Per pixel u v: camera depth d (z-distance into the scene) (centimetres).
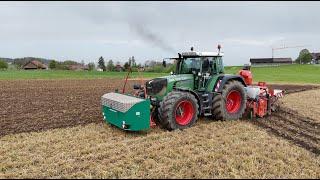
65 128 1120
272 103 1421
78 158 818
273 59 9381
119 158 819
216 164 775
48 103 1714
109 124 1157
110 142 945
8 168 764
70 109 1513
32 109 1516
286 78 4362
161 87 1106
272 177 718
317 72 5991
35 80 3541
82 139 976
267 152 864
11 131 1089
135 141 953
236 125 1143
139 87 1176
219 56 1238
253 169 748
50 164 777
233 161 791
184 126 1073
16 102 1752
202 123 1162
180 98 1054
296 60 10844
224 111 1184
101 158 824
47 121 1241
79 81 3522
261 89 1346
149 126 1027
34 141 953
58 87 2711
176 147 895
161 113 1048
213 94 1181
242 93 1236
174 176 716
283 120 1298
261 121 1266
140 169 754
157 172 737
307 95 2106
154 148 884
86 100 1839
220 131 1057
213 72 1221
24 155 842
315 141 1015
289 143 966
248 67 1445
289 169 762
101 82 3409
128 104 991
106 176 715
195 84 1183
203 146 904
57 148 891
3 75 4428
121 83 3275
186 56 1209
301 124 1238
